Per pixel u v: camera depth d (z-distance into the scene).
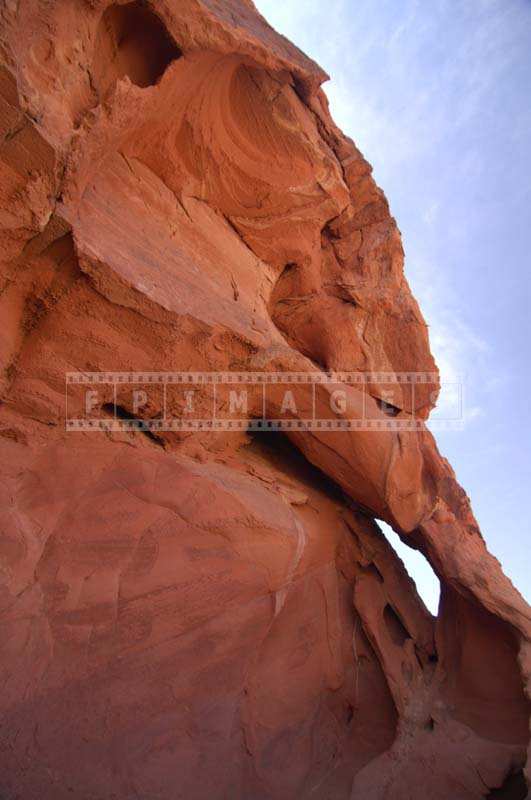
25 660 3.62
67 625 3.91
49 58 3.32
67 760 3.81
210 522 4.96
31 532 3.77
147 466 4.64
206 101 5.05
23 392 3.82
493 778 5.27
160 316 4.14
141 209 4.83
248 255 6.44
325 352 7.56
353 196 7.11
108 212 4.28
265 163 5.92
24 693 3.61
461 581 6.64
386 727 6.36
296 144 5.95
